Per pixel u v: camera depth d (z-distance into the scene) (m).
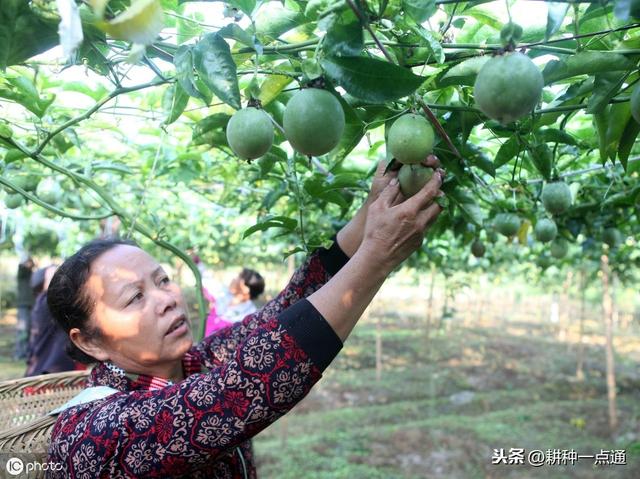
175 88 1.41
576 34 1.06
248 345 1.06
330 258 1.52
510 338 13.52
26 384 1.79
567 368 10.20
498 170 2.36
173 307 1.38
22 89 1.63
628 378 9.46
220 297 4.82
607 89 1.17
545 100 1.68
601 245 4.32
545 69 1.17
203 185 3.57
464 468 5.29
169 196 4.25
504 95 0.91
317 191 1.71
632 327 15.64
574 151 1.97
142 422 1.07
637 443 5.91
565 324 15.47
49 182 2.25
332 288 1.07
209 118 1.58
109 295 1.31
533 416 7.01
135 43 0.81
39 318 3.75
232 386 1.04
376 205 1.10
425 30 1.06
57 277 1.35
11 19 1.00
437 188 1.06
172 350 1.35
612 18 1.20
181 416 1.05
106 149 3.11
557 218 2.47
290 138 1.02
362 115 1.32
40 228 6.50
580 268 8.10
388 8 1.05
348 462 5.41
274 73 1.17
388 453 5.68
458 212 2.35
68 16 0.78
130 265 1.34
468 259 5.78
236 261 9.43
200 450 1.05
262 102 1.25
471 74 1.22
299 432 6.39
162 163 2.70
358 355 10.98
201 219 4.79
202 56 1.05
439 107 1.33
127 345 1.33
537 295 17.81
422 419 6.95
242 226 4.51
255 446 5.90
